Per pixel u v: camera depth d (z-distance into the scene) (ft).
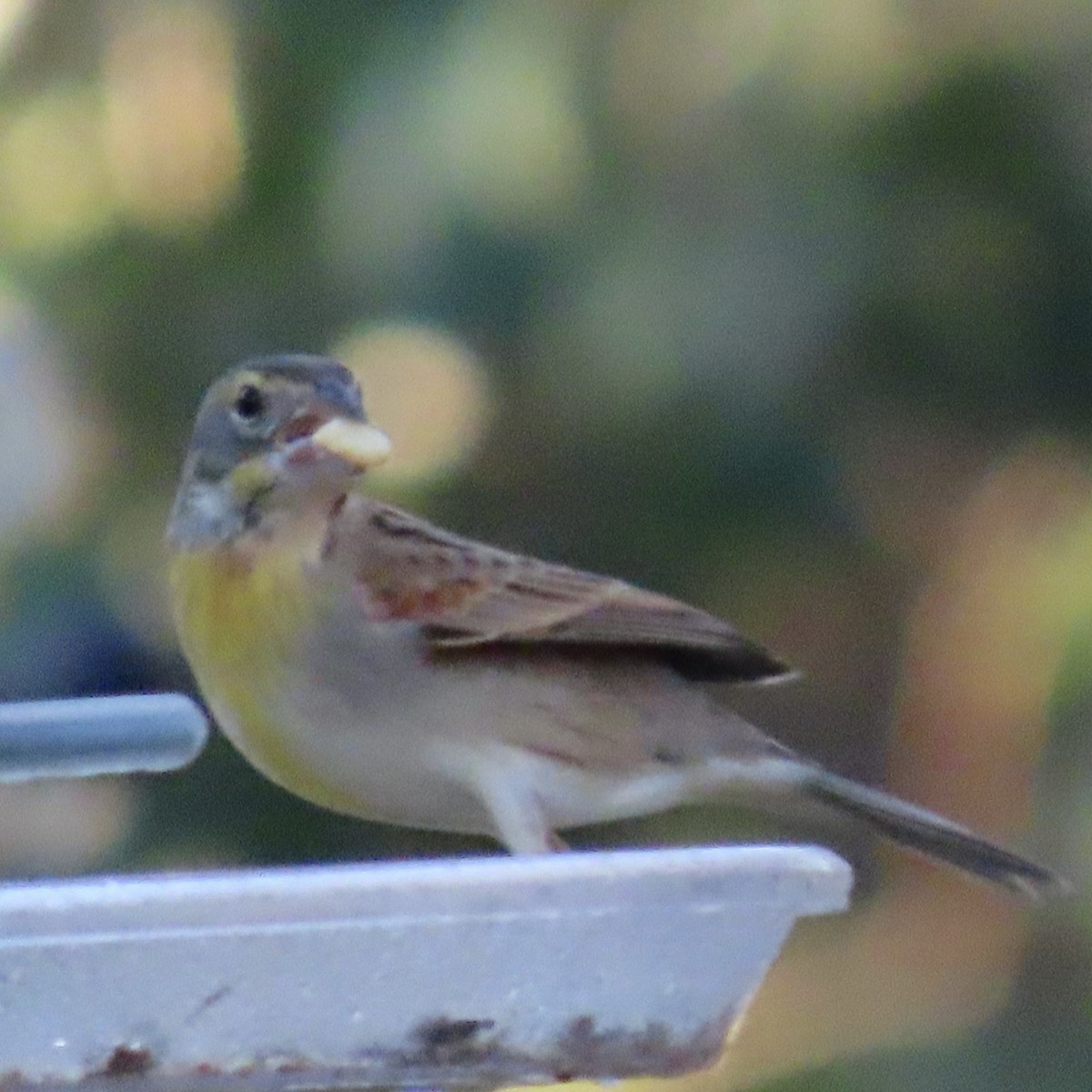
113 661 34.45
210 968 16.21
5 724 18.35
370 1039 16.69
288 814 35.63
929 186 34.32
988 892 40.91
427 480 35.14
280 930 16.12
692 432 34.73
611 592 26.78
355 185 33.63
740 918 17.19
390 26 33.73
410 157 33.35
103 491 34.78
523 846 25.94
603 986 17.08
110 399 34.88
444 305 33.78
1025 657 39.06
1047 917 39.04
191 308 34.94
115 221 35.29
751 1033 40.37
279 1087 16.61
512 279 33.63
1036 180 34.71
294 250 34.45
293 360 26.18
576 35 33.32
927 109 33.86
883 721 41.11
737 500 35.81
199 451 26.21
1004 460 37.27
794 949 42.42
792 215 33.63
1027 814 38.40
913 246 34.32
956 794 40.83
